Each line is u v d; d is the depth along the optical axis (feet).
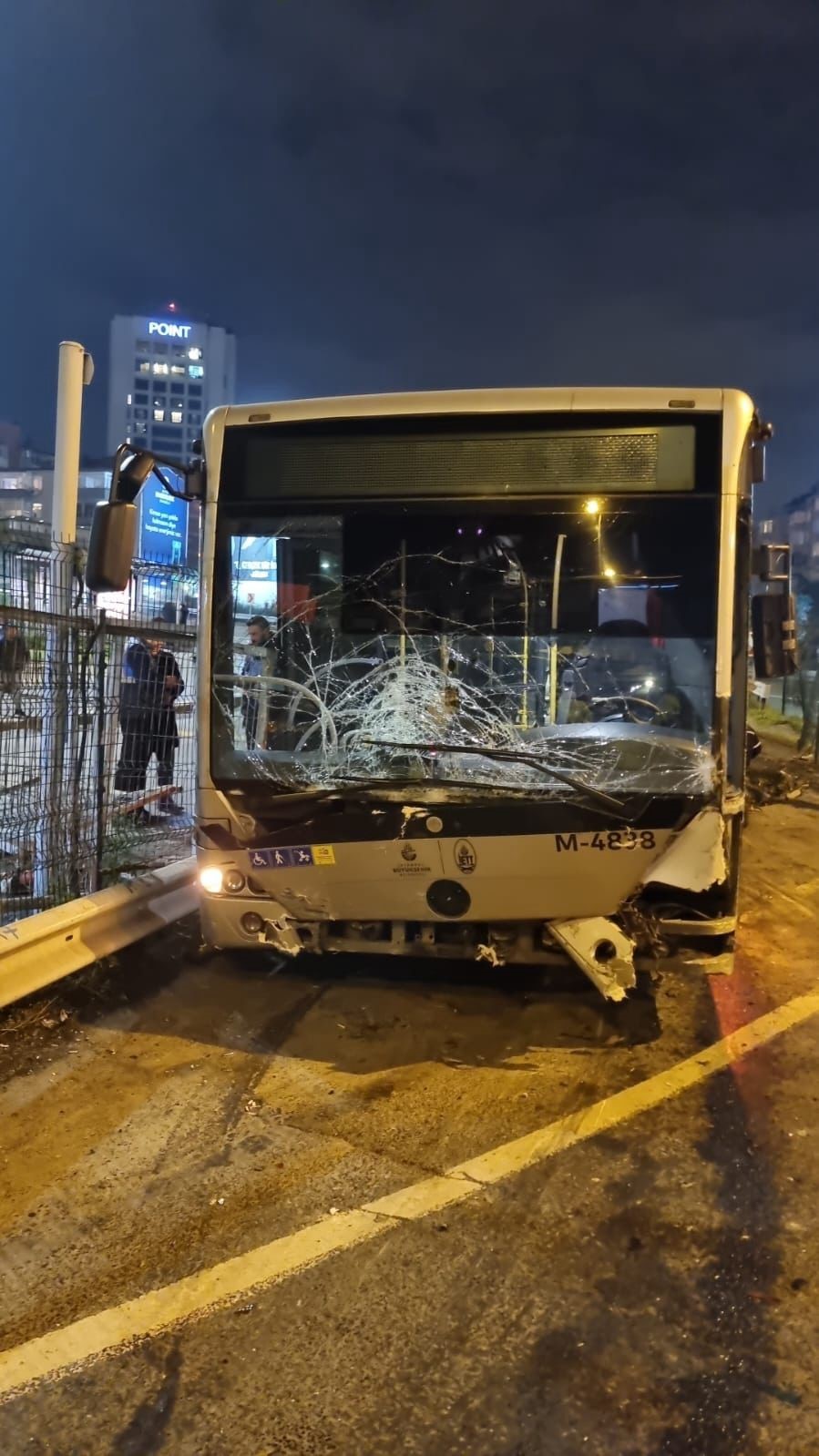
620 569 13.94
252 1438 7.77
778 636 14.79
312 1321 9.05
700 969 14.02
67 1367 8.50
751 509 14.19
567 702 13.96
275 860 14.61
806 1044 15.21
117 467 14.52
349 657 14.46
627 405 13.99
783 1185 11.32
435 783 14.03
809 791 40.04
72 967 16.57
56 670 18.97
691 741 13.61
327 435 14.65
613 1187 11.25
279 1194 11.11
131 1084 13.75
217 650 14.79
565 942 13.97
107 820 21.01
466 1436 7.78
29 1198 11.02
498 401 14.28
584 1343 8.79
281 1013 16.20
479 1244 10.20
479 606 14.21
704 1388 8.25
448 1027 15.71
